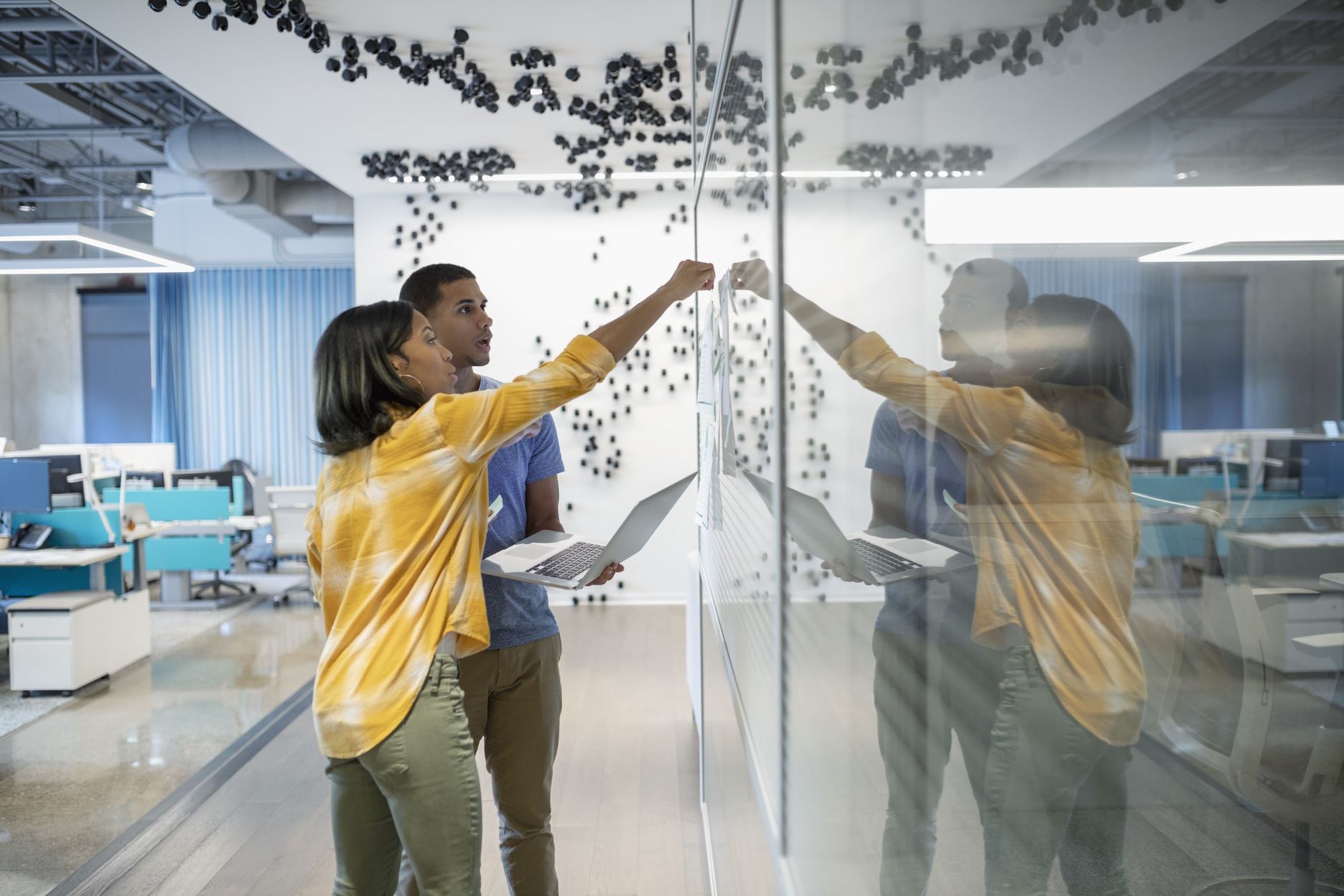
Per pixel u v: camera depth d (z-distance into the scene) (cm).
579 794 319
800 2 62
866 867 51
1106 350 29
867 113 45
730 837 159
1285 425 26
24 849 287
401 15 388
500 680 180
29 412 1180
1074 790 36
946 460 40
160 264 732
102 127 798
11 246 1054
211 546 697
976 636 40
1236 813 31
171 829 297
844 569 52
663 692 441
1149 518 30
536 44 421
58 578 541
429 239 671
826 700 59
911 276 40
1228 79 26
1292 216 25
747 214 99
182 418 1132
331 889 257
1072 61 29
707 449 186
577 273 671
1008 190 32
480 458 139
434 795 129
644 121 508
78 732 404
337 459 144
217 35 396
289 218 894
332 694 132
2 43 674
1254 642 28
